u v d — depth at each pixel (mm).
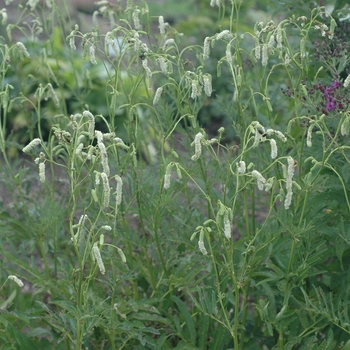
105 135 3182
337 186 3572
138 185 3943
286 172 2957
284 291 3480
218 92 8969
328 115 3660
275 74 5434
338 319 3396
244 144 3170
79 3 11508
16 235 4387
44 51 4777
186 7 12422
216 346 3727
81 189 4918
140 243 3928
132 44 3742
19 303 4422
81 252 3740
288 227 3322
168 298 4086
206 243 3797
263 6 9102
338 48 3986
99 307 3373
